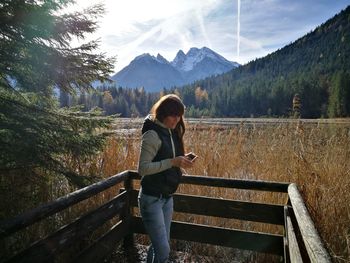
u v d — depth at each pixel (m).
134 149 5.46
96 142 4.00
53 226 4.17
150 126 2.75
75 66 3.82
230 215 3.87
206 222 4.61
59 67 3.72
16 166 3.60
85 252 3.30
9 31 3.34
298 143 5.68
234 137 6.14
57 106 4.30
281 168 4.99
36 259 2.52
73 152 3.81
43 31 3.45
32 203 4.12
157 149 2.72
